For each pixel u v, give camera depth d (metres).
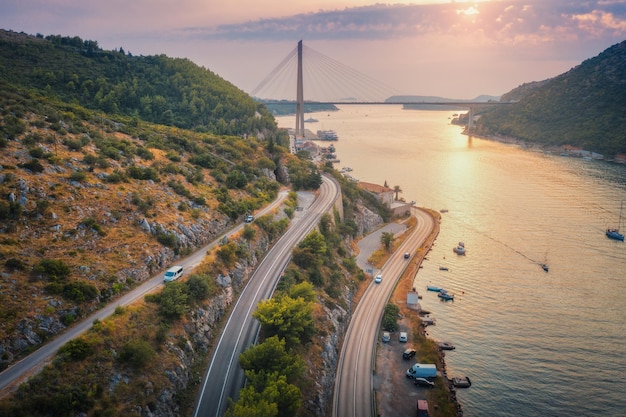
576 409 113.19
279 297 114.56
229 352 100.94
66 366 76.25
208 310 107.06
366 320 144.75
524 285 174.50
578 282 176.25
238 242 135.50
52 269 92.25
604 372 125.31
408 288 169.88
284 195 195.50
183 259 120.81
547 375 124.69
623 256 199.62
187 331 97.88
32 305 84.75
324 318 126.19
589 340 139.25
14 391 70.25
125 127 188.12
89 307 91.94
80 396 72.94
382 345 134.62
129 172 138.88
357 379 117.75
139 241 113.56
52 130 148.00
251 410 74.69
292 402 85.12
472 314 154.62
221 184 168.75
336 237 177.88
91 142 151.62
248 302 118.81
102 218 114.06
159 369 85.56
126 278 102.50
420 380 118.50
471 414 111.62
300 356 103.81
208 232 134.75
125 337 86.88
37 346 80.69
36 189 111.12
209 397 89.12
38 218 104.19
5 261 89.94
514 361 130.50
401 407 110.75
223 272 120.25
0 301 82.06
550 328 145.75
